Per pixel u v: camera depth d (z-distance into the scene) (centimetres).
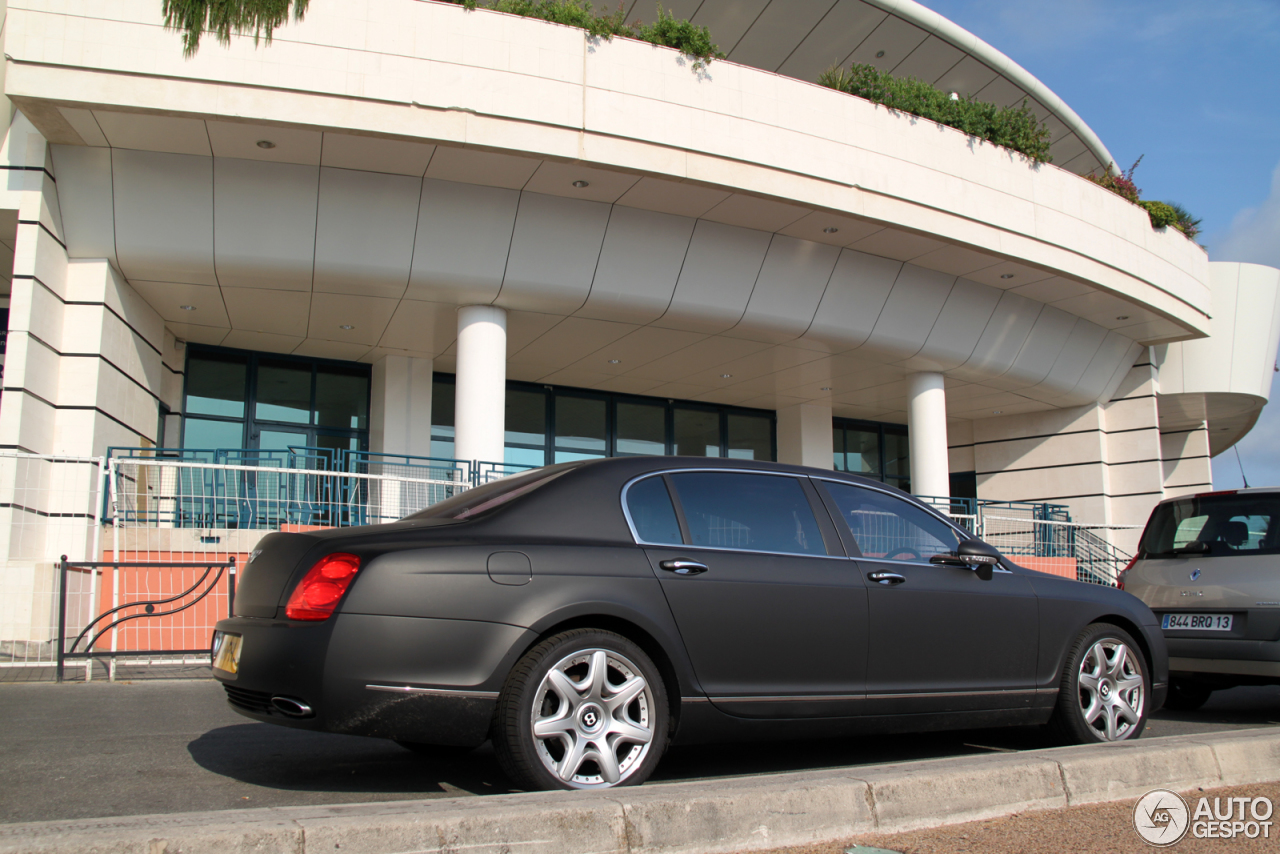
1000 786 361
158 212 1184
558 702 364
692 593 398
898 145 1389
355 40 1098
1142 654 543
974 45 1919
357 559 357
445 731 348
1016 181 1515
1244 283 2161
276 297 1337
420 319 1440
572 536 392
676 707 392
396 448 1619
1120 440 2102
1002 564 502
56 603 952
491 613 358
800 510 454
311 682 342
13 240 1200
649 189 1249
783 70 2012
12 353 1088
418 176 1209
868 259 1494
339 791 385
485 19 1147
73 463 1143
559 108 1160
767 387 1906
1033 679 488
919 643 453
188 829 254
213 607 1010
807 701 417
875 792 335
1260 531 682
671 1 1822
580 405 1927
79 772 409
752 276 1427
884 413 2183
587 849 287
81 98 1029
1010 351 1769
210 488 1058
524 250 1297
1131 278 1702
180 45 1052
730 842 306
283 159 1163
